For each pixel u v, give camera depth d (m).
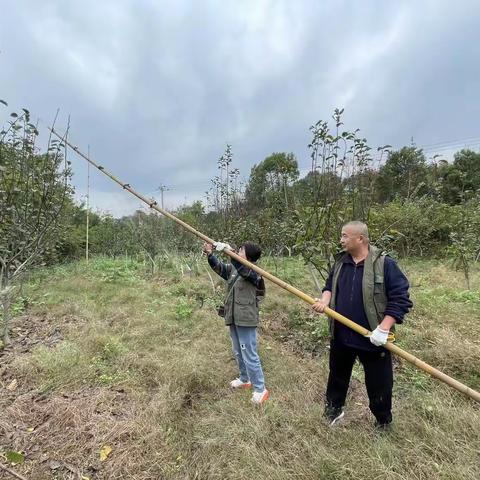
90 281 9.20
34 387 4.07
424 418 3.26
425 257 12.05
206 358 4.64
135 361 4.57
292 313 6.04
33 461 3.07
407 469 2.71
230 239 9.08
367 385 3.03
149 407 3.62
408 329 5.02
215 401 3.89
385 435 3.04
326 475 2.70
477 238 9.36
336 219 5.16
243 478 2.72
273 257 9.57
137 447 3.12
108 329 5.78
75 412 3.53
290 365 4.42
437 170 7.91
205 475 2.89
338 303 3.06
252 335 3.74
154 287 8.41
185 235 11.98
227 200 9.74
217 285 8.23
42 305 7.26
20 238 5.32
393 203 10.89
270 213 9.15
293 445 3.02
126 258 12.44
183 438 3.31
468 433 3.01
